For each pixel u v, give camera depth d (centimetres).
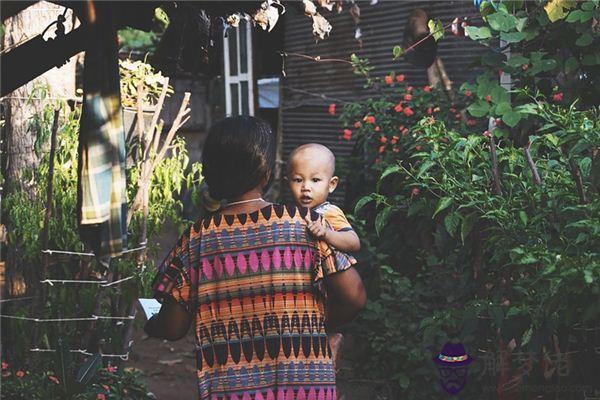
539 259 426
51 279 646
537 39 636
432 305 693
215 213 311
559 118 477
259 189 312
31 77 423
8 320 655
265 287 299
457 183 485
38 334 633
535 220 447
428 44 830
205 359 300
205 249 306
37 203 646
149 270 637
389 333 680
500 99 625
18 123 678
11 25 684
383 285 721
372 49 1023
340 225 350
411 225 764
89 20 354
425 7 932
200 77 1412
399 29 979
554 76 655
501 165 498
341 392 681
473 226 513
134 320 662
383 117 795
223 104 1295
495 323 468
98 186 353
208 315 301
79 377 537
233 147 305
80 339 647
